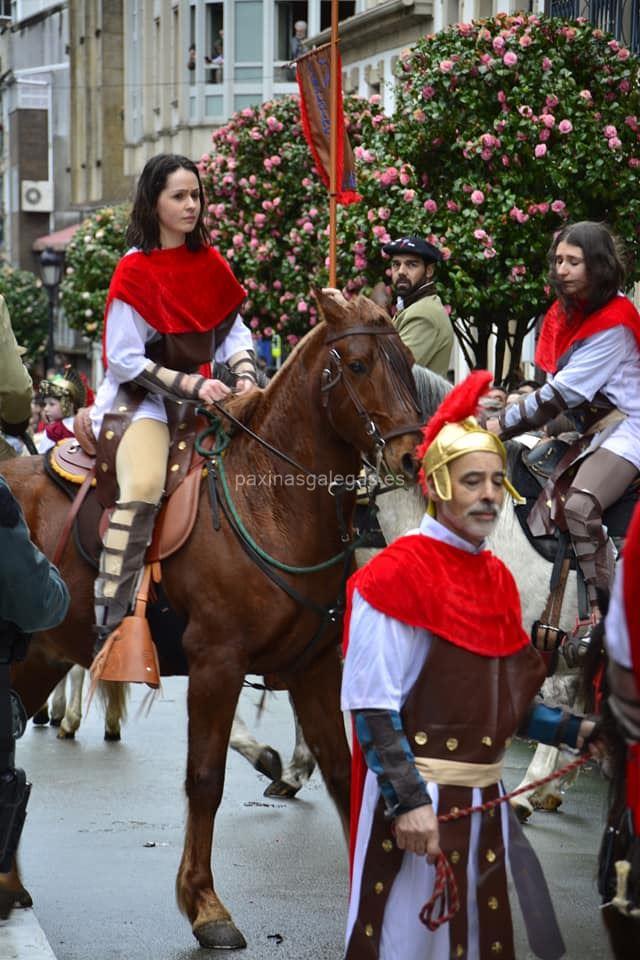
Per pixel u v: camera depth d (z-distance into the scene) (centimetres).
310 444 666
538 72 1455
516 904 497
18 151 7106
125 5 5356
